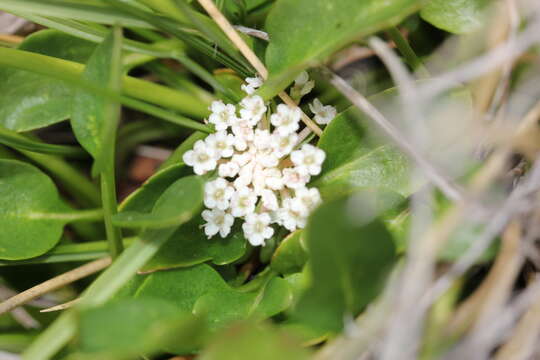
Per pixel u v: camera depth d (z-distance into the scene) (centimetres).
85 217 23
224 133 21
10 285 23
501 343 20
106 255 22
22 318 23
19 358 21
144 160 25
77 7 21
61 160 24
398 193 21
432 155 21
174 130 24
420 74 22
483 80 21
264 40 22
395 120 21
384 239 19
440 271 20
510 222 20
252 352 19
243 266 23
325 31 21
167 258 21
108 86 20
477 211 20
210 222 21
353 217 19
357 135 21
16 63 21
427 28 23
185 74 24
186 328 19
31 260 22
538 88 21
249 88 22
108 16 21
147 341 19
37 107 23
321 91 23
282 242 21
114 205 21
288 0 21
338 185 21
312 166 21
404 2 20
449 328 20
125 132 24
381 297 20
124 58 23
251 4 23
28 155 23
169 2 21
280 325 21
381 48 20
